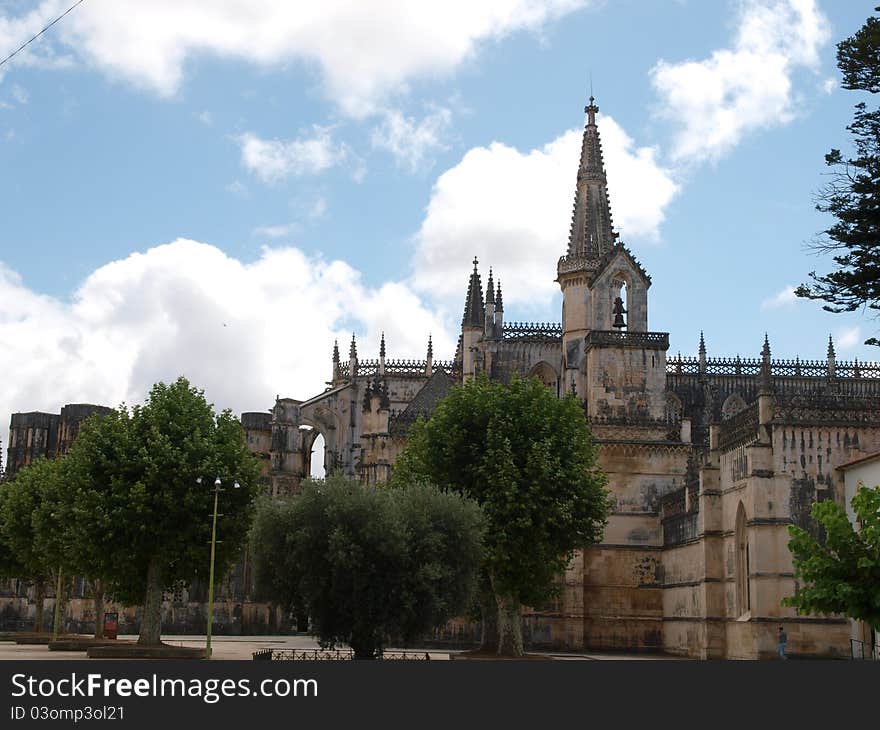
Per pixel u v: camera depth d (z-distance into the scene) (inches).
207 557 2844.5
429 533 2351.1
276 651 2893.7
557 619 3695.9
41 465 3848.4
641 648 3708.2
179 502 2851.9
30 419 5590.6
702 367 4778.5
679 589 3499.0
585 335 4315.9
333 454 5201.8
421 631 2321.6
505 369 4840.1
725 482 3107.8
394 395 5580.7
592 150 4527.6
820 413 2822.3
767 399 2834.6
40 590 4126.5
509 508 2815.0
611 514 3799.2
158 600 2878.9
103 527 2780.5
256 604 4800.7
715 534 3147.1
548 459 2876.5
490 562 2824.8
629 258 4069.9
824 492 2780.5
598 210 4473.4
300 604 2331.4
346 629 2306.8
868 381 4655.5
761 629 2736.2
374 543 2292.1
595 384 3922.2
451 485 2881.4
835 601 1635.1
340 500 2327.8
